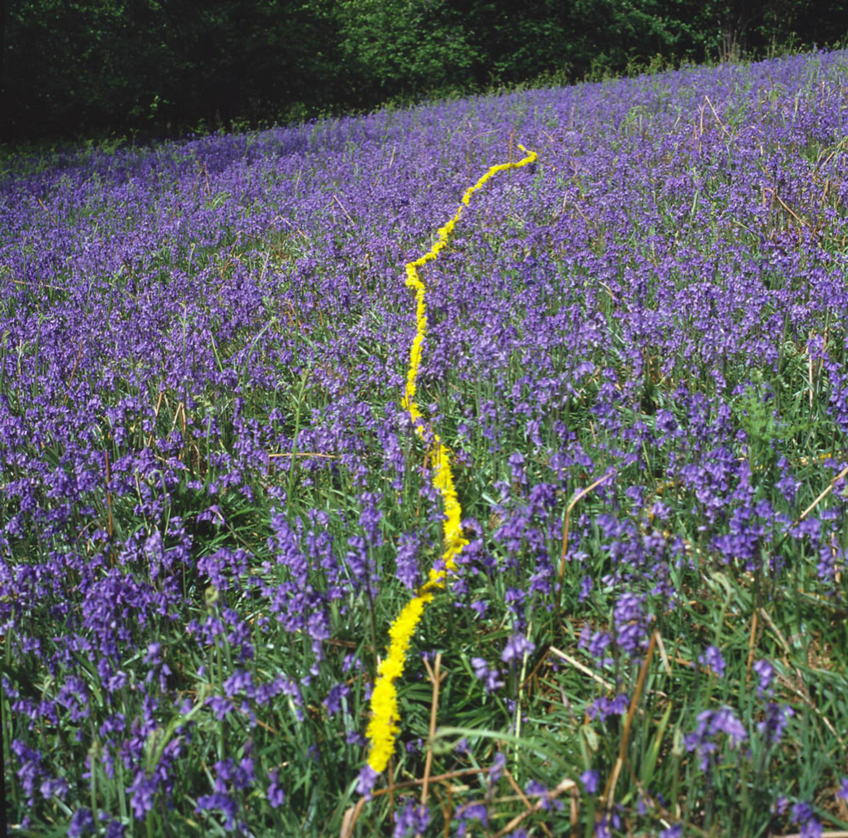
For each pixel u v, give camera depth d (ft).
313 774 8.49
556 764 8.08
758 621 9.38
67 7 69.21
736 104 34.68
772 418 11.66
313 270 22.25
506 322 16.96
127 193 37.29
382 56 82.43
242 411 15.78
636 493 10.53
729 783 7.87
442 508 11.59
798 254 16.65
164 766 7.82
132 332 19.13
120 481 12.51
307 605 9.32
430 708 9.19
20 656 10.12
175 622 10.80
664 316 15.25
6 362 17.85
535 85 70.95
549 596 10.01
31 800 7.99
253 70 75.00
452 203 27.17
